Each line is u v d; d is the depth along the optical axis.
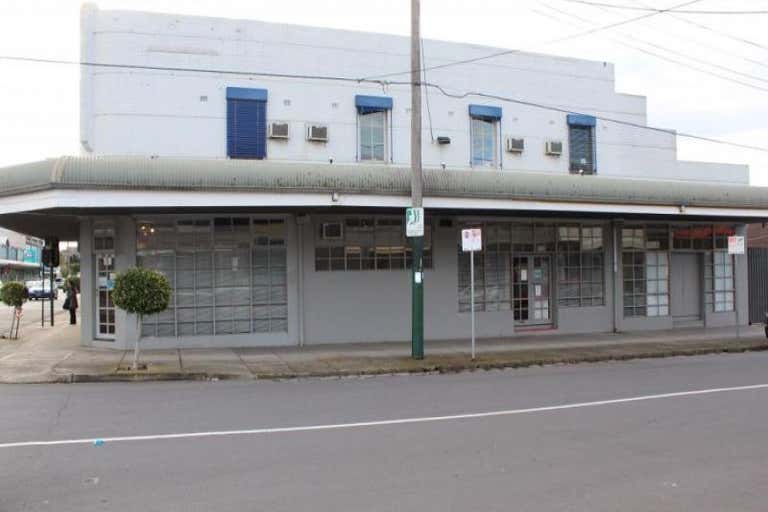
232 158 17.69
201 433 8.34
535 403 10.45
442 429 8.55
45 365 14.02
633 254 22.33
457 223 19.48
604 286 21.59
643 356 16.83
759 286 24.75
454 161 20.19
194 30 17.69
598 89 22.58
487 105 20.70
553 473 6.56
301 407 10.16
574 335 20.39
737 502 5.72
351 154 18.95
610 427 8.64
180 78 17.52
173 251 17.08
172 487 6.13
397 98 19.58
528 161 21.30
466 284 19.70
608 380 12.96
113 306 17.12
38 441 7.90
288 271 17.72
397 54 19.58
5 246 78.69
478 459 7.09
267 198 15.30
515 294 20.52
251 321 17.52
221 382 12.96
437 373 14.37
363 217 18.44
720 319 23.77
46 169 14.24
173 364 14.28
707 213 20.55
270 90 18.25
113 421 9.07
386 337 18.52
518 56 21.28
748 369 14.46
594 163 22.36
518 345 18.02
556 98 21.84
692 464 6.89
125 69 17.19
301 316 17.75
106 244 17.17
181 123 17.47
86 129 16.95
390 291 18.61
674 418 9.20
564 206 18.22
